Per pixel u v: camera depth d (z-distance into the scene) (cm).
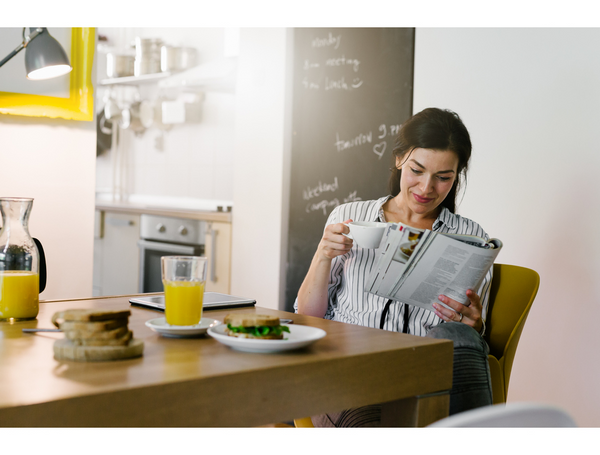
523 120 219
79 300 134
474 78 232
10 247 108
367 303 159
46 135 204
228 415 75
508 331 158
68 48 202
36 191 203
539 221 215
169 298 100
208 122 396
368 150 270
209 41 381
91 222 216
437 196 162
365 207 174
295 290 300
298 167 299
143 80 402
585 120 203
